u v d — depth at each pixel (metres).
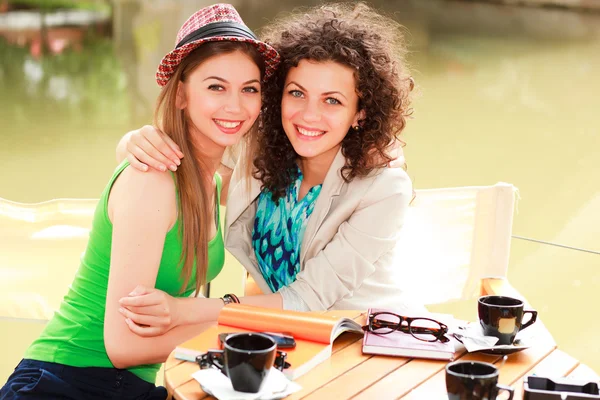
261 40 2.05
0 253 2.24
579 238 4.26
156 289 1.69
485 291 2.24
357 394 1.34
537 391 1.27
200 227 1.80
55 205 2.26
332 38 1.89
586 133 8.65
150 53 13.51
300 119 1.90
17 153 6.59
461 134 8.35
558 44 15.63
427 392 1.36
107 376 1.73
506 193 2.35
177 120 1.82
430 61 13.48
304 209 2.02
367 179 1.96
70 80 11.09
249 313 1.53
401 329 1.56
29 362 1.75
